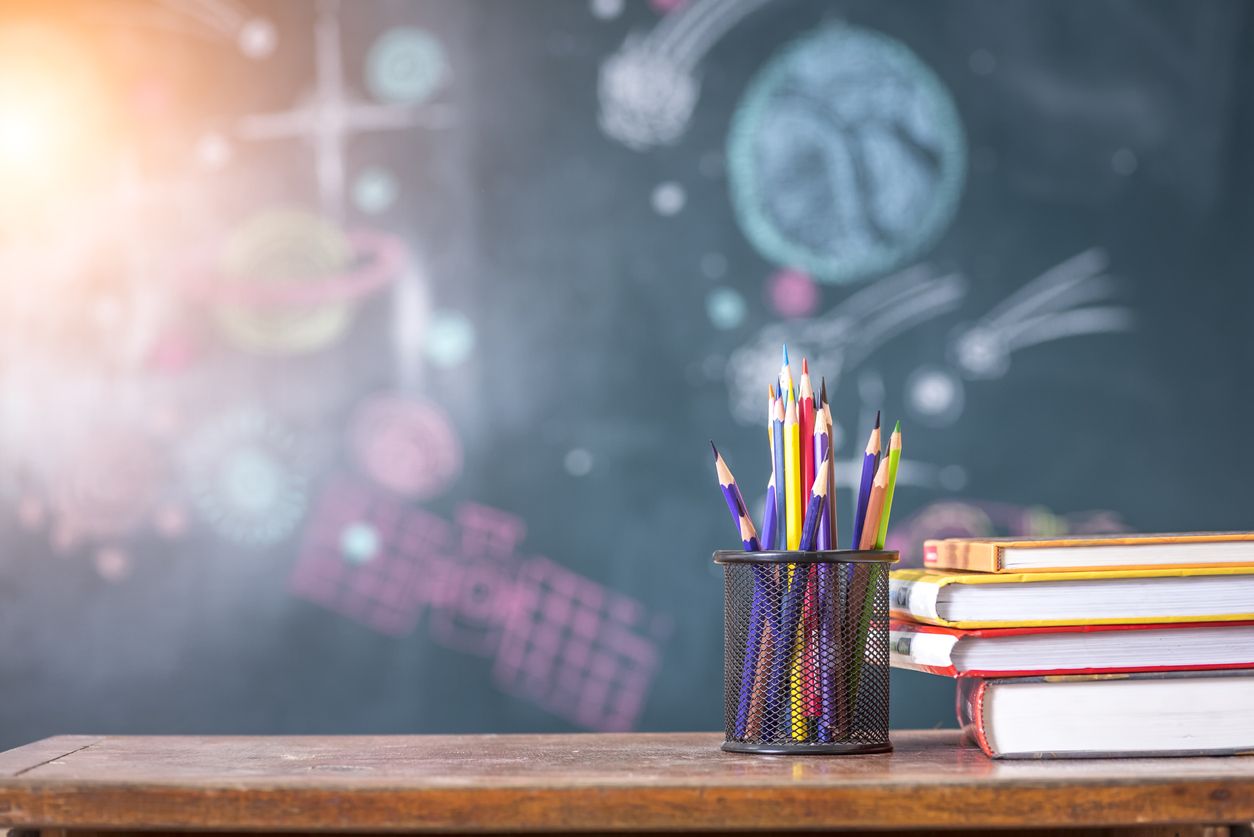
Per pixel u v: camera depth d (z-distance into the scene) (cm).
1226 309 294
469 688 277
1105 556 96
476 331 283
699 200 288
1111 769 87
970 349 290
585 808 80
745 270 288
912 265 290
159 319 279
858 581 99
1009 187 292
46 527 274
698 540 283
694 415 285
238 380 279
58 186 279
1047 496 289
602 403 284
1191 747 94
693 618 281
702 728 278
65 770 89
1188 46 293
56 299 278
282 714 274
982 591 94
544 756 98
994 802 81
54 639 273
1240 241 294
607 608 280
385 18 285
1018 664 94
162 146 281
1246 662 95
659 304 286
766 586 99
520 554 280
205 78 282
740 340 287
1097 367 291
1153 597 95
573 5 288
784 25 291
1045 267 292
